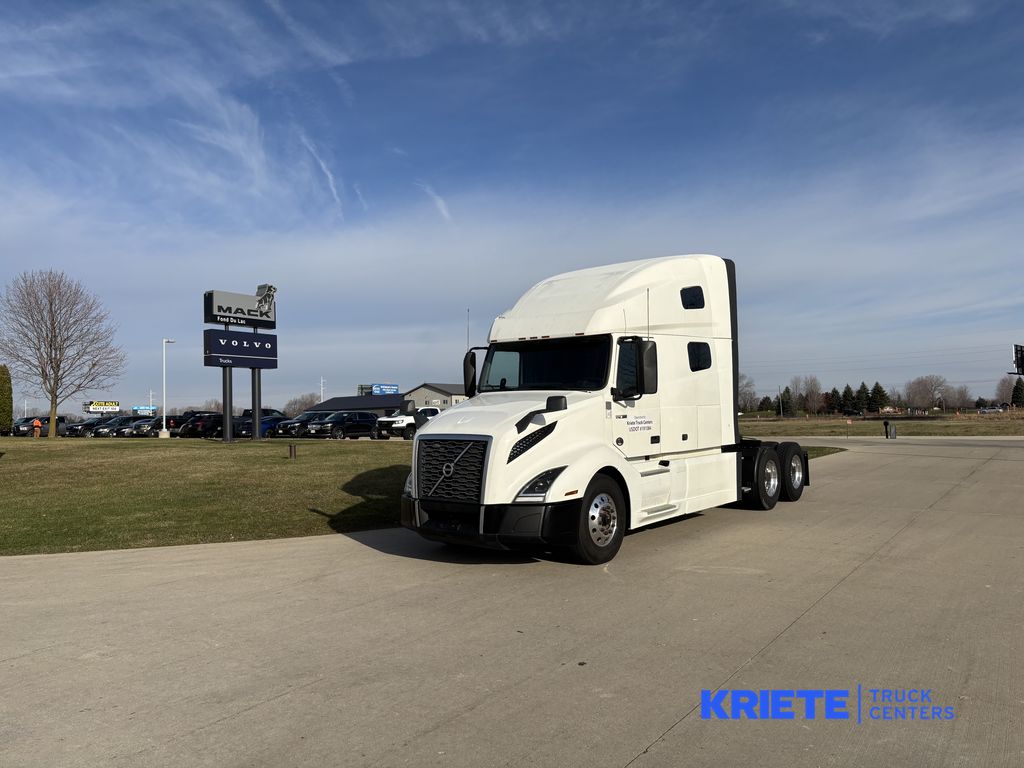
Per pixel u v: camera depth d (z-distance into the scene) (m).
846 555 7.82
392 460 20.16
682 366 9.31
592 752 3.51
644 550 8.25
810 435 42.94
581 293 8.82
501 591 6.58
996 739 3.58
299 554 8.48
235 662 4.84
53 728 3.86
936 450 24.69
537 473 7.24
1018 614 5.61
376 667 4.70
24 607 6.30
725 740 3.62
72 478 16.44
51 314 38.53
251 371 34.91
